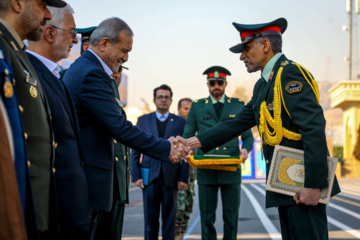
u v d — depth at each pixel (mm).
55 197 2035
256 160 22812
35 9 1931
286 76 2836
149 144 2943
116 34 2988
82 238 2420
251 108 3561
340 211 8922
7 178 1212
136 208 9820
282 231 2975
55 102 2211
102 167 2773
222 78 5344
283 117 2846
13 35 1907
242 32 3221
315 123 2701
